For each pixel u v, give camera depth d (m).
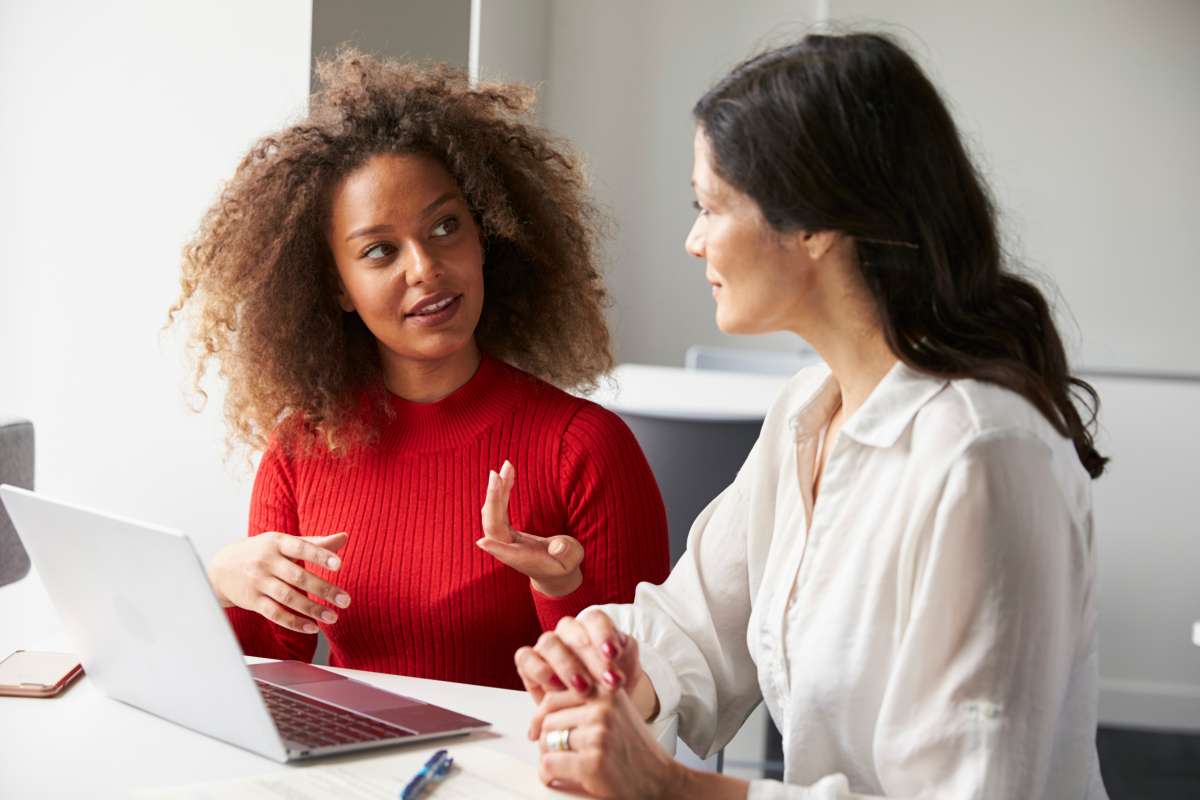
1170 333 4.28
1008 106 4.34
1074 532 1.12
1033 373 1.15
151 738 1.24
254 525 1.81
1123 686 4.01
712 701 1.40
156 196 2.32
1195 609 3.99
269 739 1.16
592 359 1.97
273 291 1.74
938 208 1.15
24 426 1.96
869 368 1.23
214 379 2.32
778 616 1.28
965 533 1.08
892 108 1.14
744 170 1.16
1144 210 4.29
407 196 1.65
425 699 1.38
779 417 1.42
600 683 1.15
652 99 5.02
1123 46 4.27
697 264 5.05
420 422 1.73
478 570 1.65
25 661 1.44
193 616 1.14
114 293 2.34
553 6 5.00
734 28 4.96
